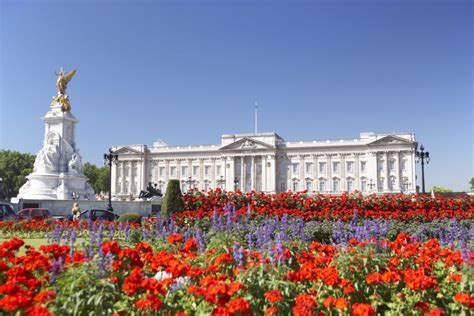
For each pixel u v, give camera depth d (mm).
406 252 11602
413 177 120375
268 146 131875
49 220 30719
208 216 22047
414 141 121688
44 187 52938
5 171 120625
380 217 22031
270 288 8578
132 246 20203
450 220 22266
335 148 129500
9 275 8383
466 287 9672
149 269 10375
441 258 11914
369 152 125438
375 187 122625
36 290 8602
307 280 9352
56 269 8852
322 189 129000
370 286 9695
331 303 7766
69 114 57500
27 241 25156
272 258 9633
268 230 13852
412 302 8859
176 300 8578
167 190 24766
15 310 7008
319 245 12117
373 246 11930
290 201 24562
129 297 8234
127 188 142750
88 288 7703
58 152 55062
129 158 143625
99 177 148125
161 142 147625
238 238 14336
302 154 131875
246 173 134000
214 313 6781
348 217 22281
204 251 13070
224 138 137750
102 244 9469
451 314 9086
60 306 7594
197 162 139875
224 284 7516
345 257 10375
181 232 19188
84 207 51156
